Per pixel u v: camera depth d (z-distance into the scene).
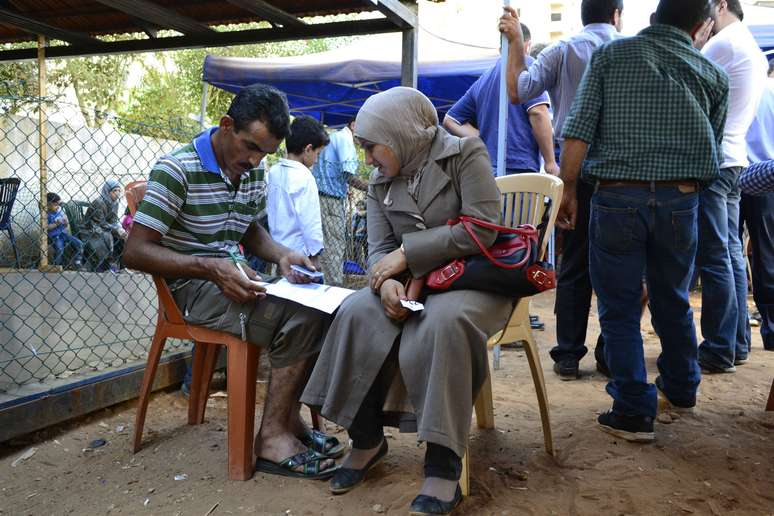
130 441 3.02
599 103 2.84
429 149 2.47
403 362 2.19
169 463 2.75
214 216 2.76
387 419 2.53
